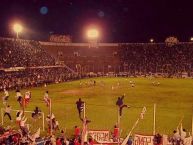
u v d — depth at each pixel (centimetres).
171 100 5144
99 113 4031
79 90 6562
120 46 12950
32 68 9131
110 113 4028
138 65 12056
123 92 6194
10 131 2608
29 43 10719
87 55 12462
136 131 3128
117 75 11081
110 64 12356
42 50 10931
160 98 5366
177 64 11700
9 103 4775
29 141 2288
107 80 9100
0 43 9219
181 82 8556
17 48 9656
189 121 3572
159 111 4169
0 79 7044
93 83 7925
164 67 11700
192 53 12000
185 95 5772
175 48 12462
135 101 5019
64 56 12094
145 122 3522
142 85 7619
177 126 3338
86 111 4162
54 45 12131
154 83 8006
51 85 7688
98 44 12794
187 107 4491
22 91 6378
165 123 3472
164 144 2283
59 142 2311
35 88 7025
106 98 5347
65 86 7419
